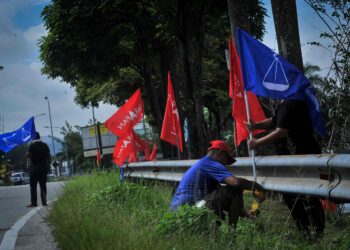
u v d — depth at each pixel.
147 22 23.11
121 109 17.16
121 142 17.17
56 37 25.34
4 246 7.53
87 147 45.62
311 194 5.88
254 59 6.87
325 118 7.75
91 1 23.06
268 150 10.12
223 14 20.30
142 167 13.86
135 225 6.70
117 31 24.89
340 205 6.64
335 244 5.32
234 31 11.48
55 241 7.36
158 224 6.27
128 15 23.25
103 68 28.03
